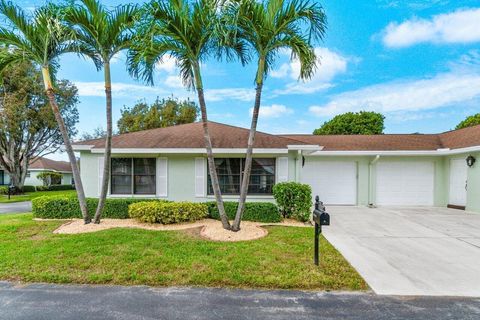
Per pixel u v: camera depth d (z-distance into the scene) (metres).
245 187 6.91
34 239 6.09
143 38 6.02
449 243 6.34
